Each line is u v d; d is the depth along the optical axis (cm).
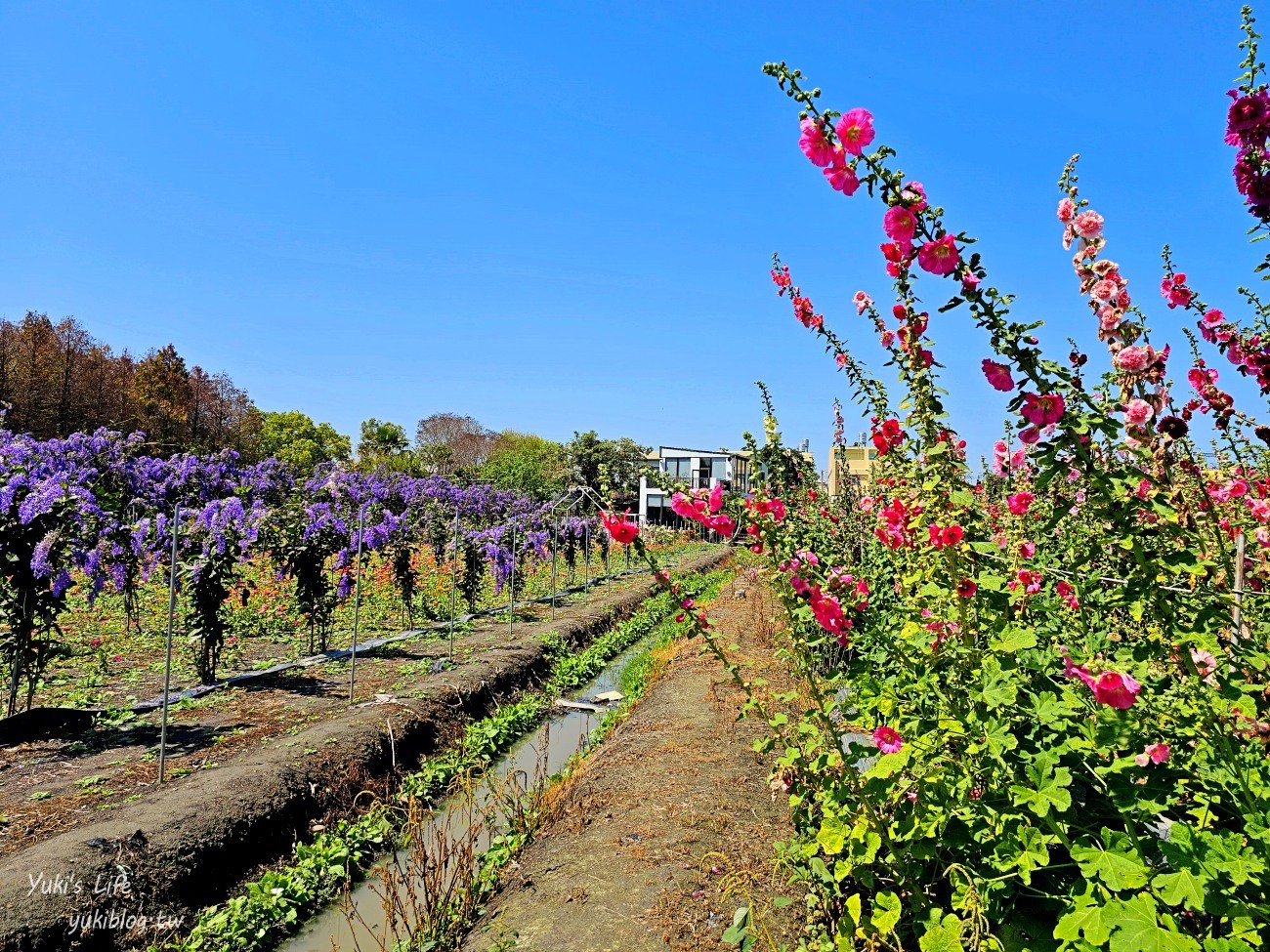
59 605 631
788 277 402
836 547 734
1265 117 230
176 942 381
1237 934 191
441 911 388
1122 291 261
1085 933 198
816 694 304
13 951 324
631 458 4162
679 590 329
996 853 234
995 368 240
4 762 543
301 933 420
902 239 235
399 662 911
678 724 623
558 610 1398
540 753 723
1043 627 332
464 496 2709
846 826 274
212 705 703
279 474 2270
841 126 229
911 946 287
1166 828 272
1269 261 248
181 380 4328
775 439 347
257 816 478
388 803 562
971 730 251
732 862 391
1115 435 231
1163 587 254
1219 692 237
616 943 331
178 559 756
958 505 276
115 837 409
